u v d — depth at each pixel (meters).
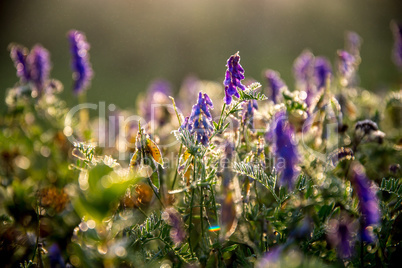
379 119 0.93
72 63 1.07
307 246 0.73
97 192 0.68
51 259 0.75
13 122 0.97
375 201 0.73
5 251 0.77
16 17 3.64
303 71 1.12
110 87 2.61
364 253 0.74
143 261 0.73
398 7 3.68
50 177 0.90
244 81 1.14
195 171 0.74
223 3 3.51
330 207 0.74
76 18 3.58
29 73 1.02
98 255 0.70
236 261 0.75
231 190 0.73
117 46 3.46
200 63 3.22
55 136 0.94
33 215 0.79
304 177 0.75
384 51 3.07
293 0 3.67
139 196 0.77
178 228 0.75
